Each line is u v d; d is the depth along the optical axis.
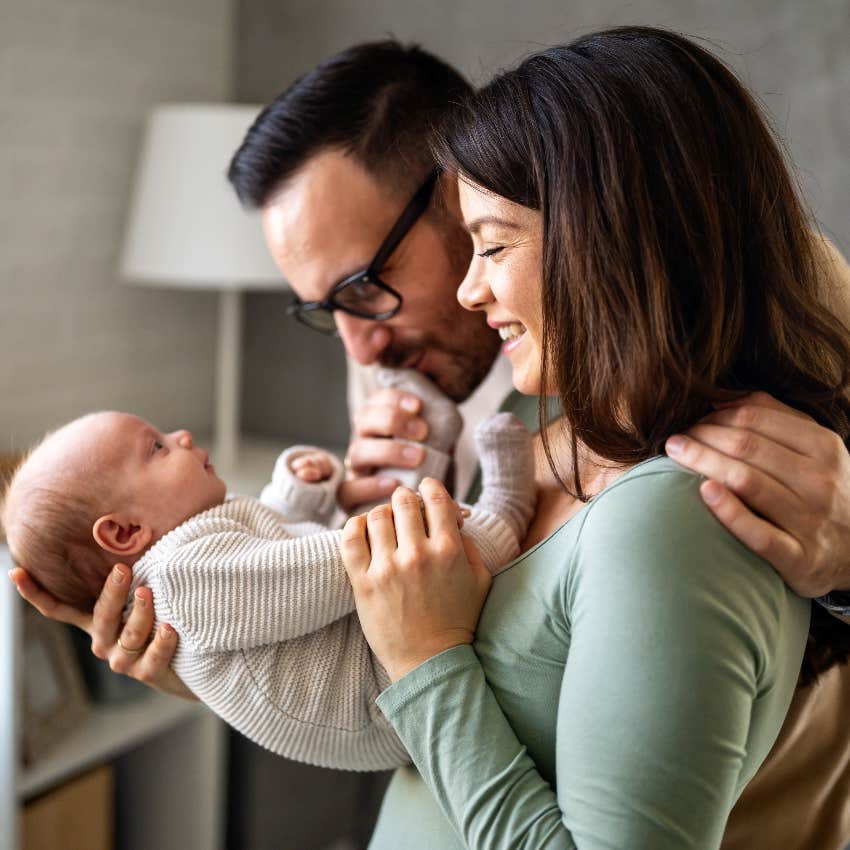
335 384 2.80
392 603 0.84
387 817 1.02
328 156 1.22
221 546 0.99
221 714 1.01
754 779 0.96
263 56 2.77
